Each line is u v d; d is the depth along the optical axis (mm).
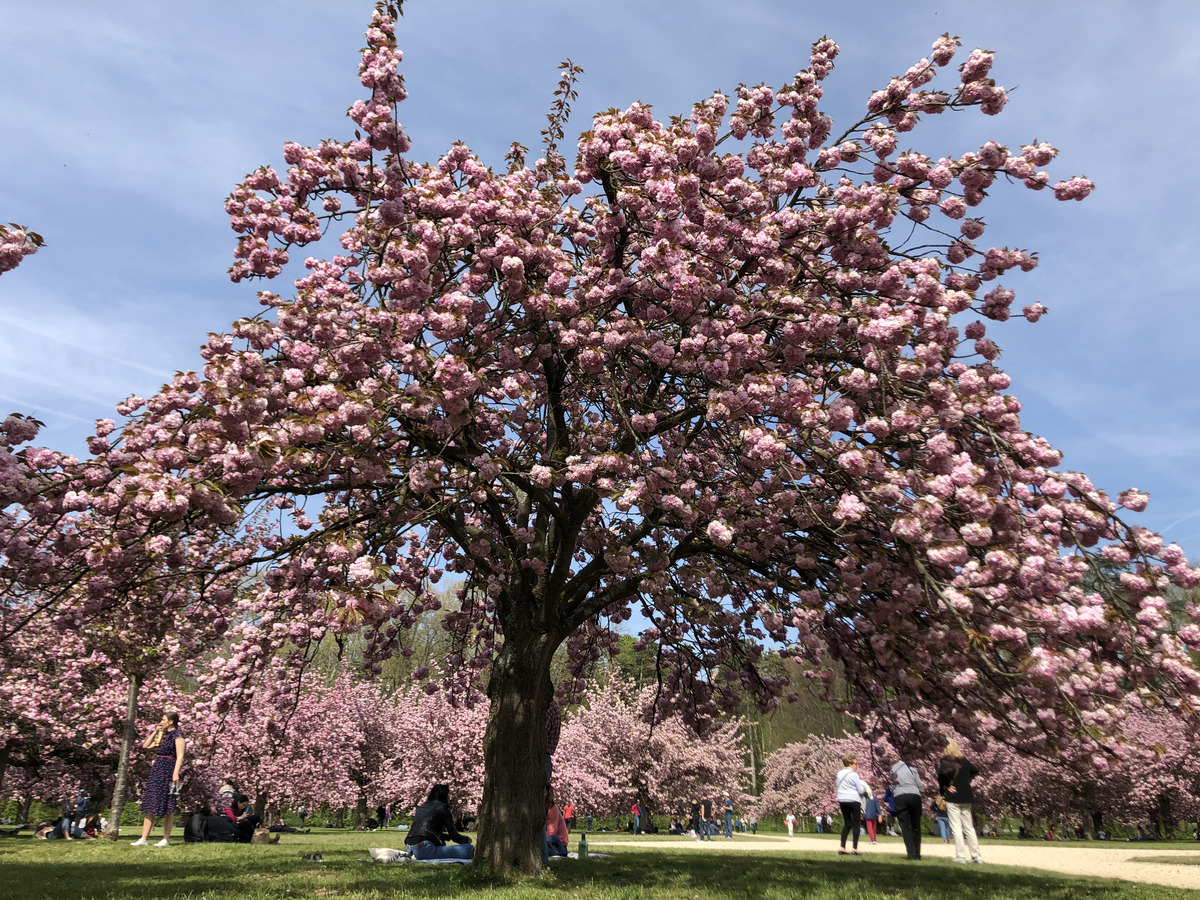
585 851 9781
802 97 7844
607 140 7191
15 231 4871
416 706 27281
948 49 7316
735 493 7391
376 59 6699
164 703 16906
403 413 6570
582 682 10734
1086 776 6801
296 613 8938
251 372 6082
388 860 8875
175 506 5094
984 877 8133
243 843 11914
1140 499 6566
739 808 36031
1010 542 6398
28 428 5941
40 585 6531
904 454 7254
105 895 5125
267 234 7793
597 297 7297
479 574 9094
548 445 8633
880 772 10445
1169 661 5922
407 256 6289
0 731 15188
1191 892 7141
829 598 7910
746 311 6730
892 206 6844
